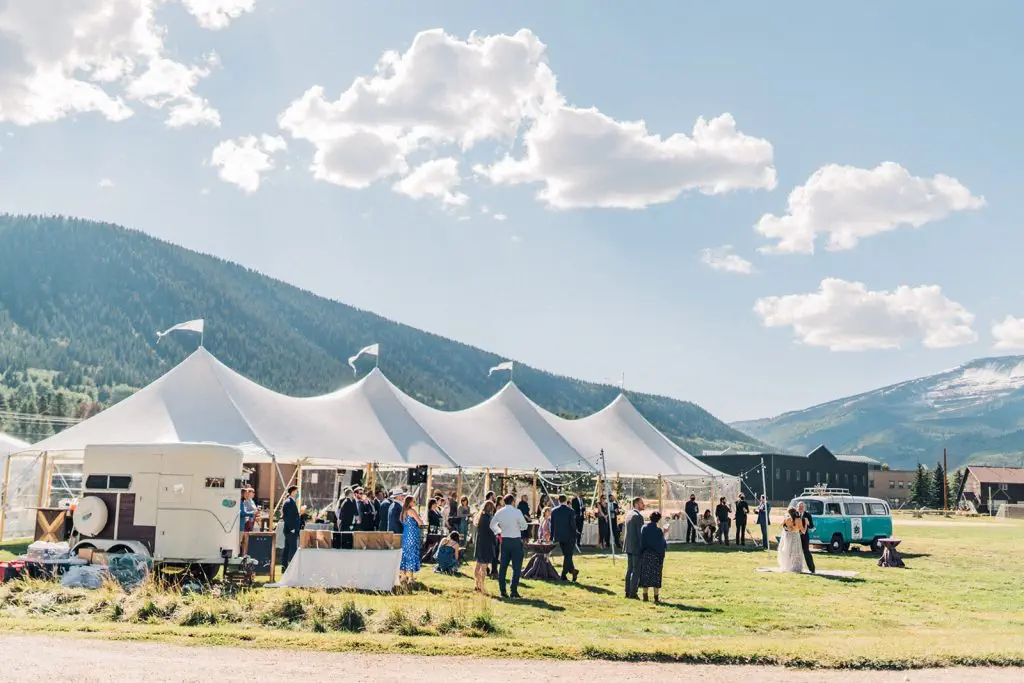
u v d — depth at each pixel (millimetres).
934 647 11375
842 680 9664
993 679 9852
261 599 12938
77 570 14539
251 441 21328
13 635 10344
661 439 34000
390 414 26891
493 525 15461
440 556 19219
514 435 29547
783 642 11680
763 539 27859
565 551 18344
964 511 83875
